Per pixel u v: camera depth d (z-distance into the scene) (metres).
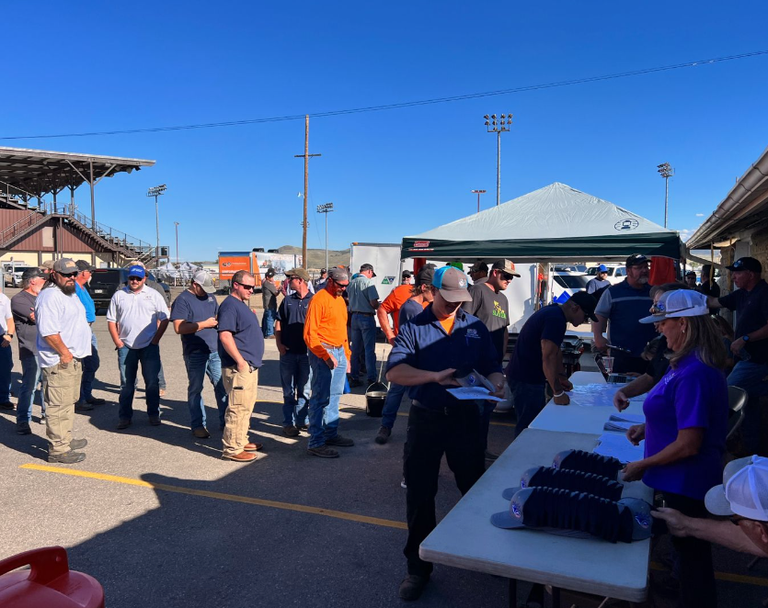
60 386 5.36
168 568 3.55
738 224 9.20
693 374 2.44
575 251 6.84
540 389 4.66
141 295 6.54
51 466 5.32
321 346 5.48
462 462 3.36
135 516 4.28
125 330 6.48
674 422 2.52
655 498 3.11
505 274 5.32
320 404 5.61
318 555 3.73
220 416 6.48
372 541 3.93
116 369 10.44
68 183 45.94
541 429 3.83
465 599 3.26
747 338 5.19
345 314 5.89
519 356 4.69
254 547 3.83
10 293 30.94
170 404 7.82
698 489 2.43
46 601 1.63
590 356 9.46
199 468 5.29
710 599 2.47
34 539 3.90
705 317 2.48
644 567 2.09
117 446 5.93
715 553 3.85
